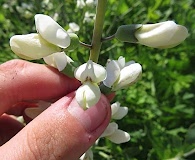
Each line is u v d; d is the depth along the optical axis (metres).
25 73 0.06
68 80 0.06
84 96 0.05
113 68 0.06
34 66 0.06
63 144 0.05
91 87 0.05
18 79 0.06
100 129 0.06
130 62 0.06
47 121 0.05
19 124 0.08
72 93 0.06
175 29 0.05
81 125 0.05
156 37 0.06
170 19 0.13
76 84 0.06
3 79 0.06
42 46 0.05
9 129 0.08
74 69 0.06
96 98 0.05
